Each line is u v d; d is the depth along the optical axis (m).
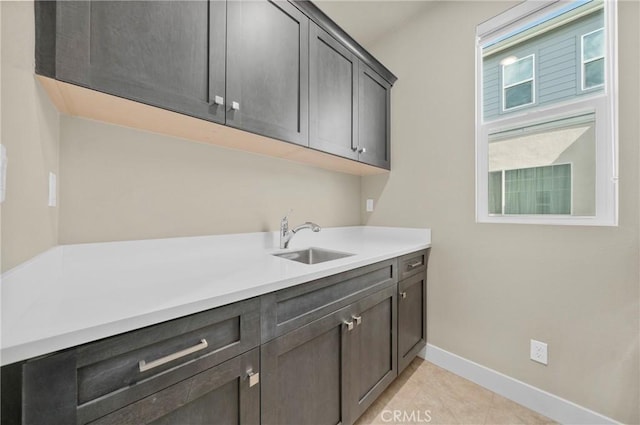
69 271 0.96
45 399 0.49
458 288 1.78
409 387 1.63
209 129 1.13
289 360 0.95
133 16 0.83
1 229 0.50
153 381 0.62
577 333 1.34
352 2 1.85
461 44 1.78
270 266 1.09
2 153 0.50
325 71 1.51
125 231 1.10
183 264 1.13
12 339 0.46
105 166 1.05
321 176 2.02
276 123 1.25
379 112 1.99
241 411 0.79
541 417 1.40
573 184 1.39
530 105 1.54
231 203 1.46
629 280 1.20
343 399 1.16
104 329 0.54
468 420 1.38
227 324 0.76
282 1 1.27
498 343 1.60
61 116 0.96
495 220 1.66
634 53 1.19
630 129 1.20
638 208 1.18
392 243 1.91
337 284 1.15
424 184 1.97
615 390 1.23
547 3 1.44
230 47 1.07
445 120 1.86
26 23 0.63
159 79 0.89
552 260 1.42
